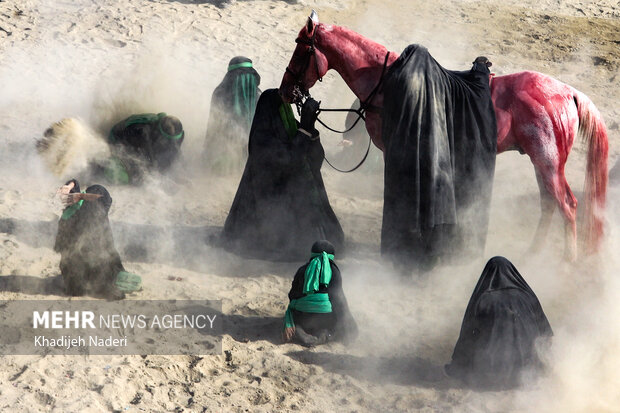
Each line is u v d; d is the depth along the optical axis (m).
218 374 16.64
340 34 21.03
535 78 21.02
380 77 20.70
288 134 21.36
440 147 19.67
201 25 42.81
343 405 15.67
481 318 15.92
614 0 53.22
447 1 50.53
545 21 47.53
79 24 42.00
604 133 21.59
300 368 16.89
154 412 15.09
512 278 16.31
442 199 19.81
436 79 19.77
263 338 18.11
